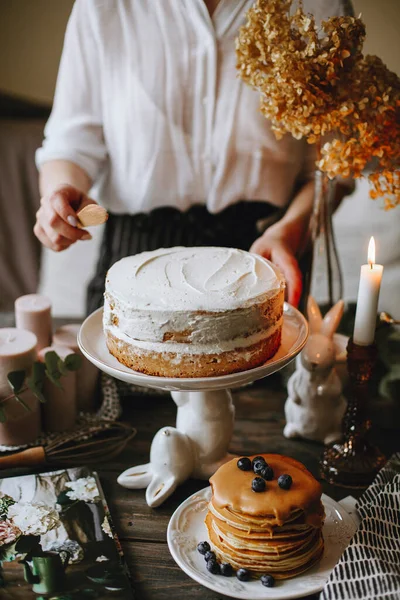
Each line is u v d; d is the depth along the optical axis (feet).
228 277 3.22
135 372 3.07
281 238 4.13
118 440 3.84
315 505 2.80
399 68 7.50
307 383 3.74
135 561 2.97
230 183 4.69
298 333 3.45
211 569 2.79
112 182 4.93
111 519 3.15
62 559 2.88
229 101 4.45
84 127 4.71
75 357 3.76
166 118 4.51
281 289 3.21
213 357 2.97
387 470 3.22
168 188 4.74
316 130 3.37
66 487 3.35
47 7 8.71
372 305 3.33
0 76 9.00
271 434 3.95
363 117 3.32
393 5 7.24
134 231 4.99
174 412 4.18
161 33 4.34
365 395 3.51
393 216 10.17
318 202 3.95
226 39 4.30
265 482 2.86
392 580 2.62
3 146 7.99
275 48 3.33
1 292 8.11
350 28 3.25
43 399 3.62
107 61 4.51
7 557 2.88
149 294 3.04
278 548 2.74
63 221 3.67
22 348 3.67
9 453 3.74
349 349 3.43
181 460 3.41
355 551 2.77
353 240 10.26
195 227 4.88
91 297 5.34
